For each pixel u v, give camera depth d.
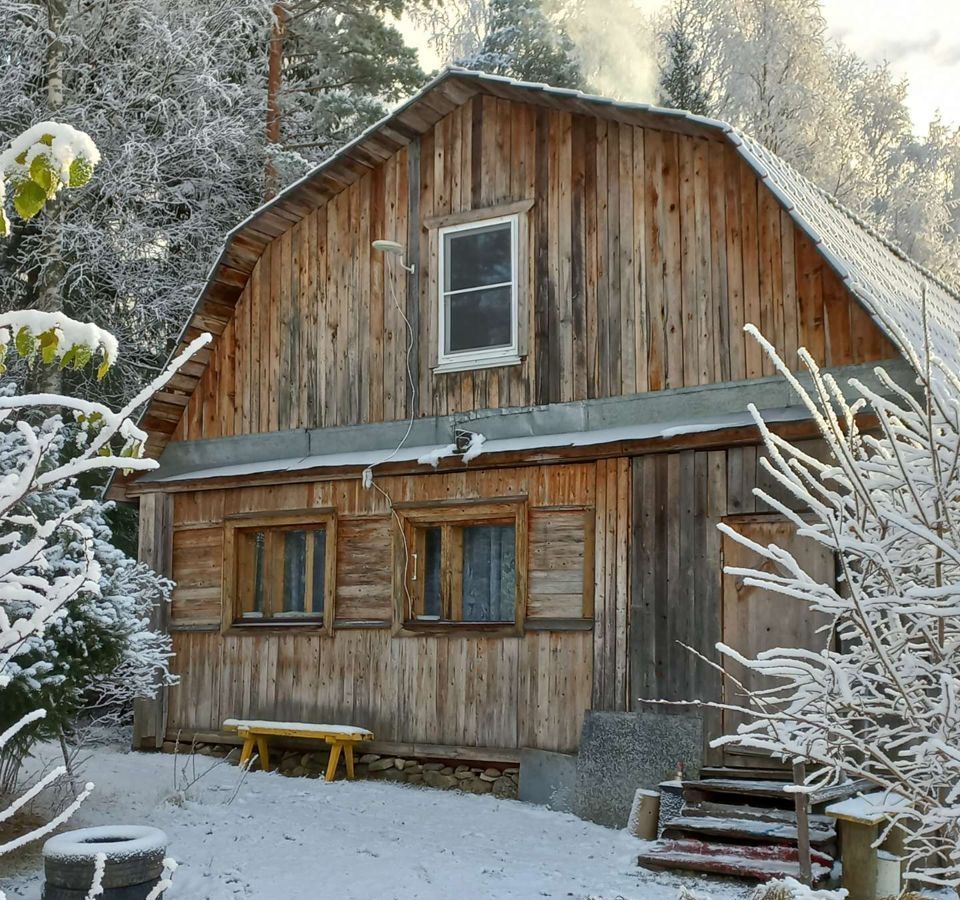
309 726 12.63
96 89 18.44
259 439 14.30
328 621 13.31
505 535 12.58
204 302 14.49
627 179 12.20
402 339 13.45
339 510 13.47
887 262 14.09
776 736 5.08
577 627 11.71
